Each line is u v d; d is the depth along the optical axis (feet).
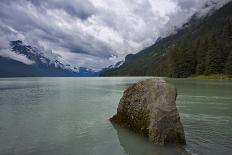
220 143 46.73
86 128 59.11
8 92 168.96
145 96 54.65
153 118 49.16
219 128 58.44
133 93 59.00
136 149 43.93
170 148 44.27
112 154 41.65
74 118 71.36
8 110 86.43
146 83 56.59
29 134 53.67
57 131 56.44
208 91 150.82
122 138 50.70
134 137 51.34
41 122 65.92
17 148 44.32
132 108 57.67
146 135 50.37
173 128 47.16
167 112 48.19
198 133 53.98
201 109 85.30
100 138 50.80
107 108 91.15
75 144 46.73
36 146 45.42
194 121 66.23
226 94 132.36
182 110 83.66
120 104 63.21
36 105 99.25
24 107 93.66
